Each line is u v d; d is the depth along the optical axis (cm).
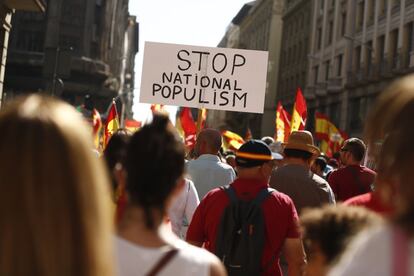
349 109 4453
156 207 238
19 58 5409
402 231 161
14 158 162
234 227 430
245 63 931
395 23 3822
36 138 163
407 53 3691
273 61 7575
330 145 2241
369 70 4134
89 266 167
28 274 162
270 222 429
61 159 164
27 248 162
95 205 170
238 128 8806
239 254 426
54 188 162
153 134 241
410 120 171
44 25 5528
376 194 343
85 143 170
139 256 228
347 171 639
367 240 166
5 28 2125
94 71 5572
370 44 4216
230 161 1112
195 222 451
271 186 573
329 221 253
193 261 229
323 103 5041
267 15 7988
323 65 5188
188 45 935
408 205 165
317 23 5503
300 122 1080
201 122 934
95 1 5706
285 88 6625
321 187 562
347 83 4406
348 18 4619
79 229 165
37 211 161
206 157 629
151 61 938
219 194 441
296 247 435
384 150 181
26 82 5478
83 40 5600
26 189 161
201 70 934
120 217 244
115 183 313
